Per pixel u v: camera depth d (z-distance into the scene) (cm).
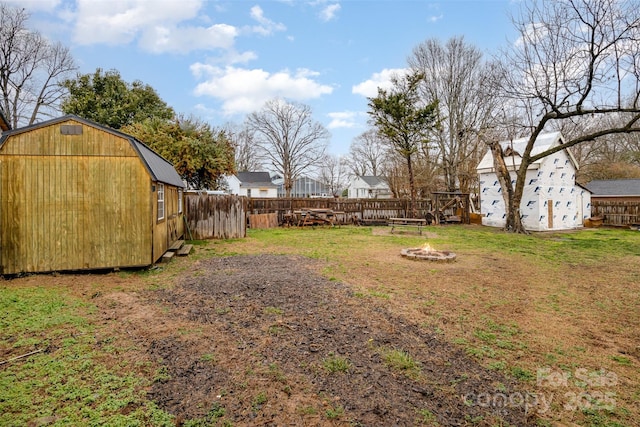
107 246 664
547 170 1686
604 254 940
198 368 297
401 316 437
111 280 607
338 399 255
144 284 582
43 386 265
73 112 2305
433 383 280
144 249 686
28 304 460
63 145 639
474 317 439
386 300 502
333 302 489
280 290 548
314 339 362
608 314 460
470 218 2066
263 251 952
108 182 663
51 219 634
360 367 304
